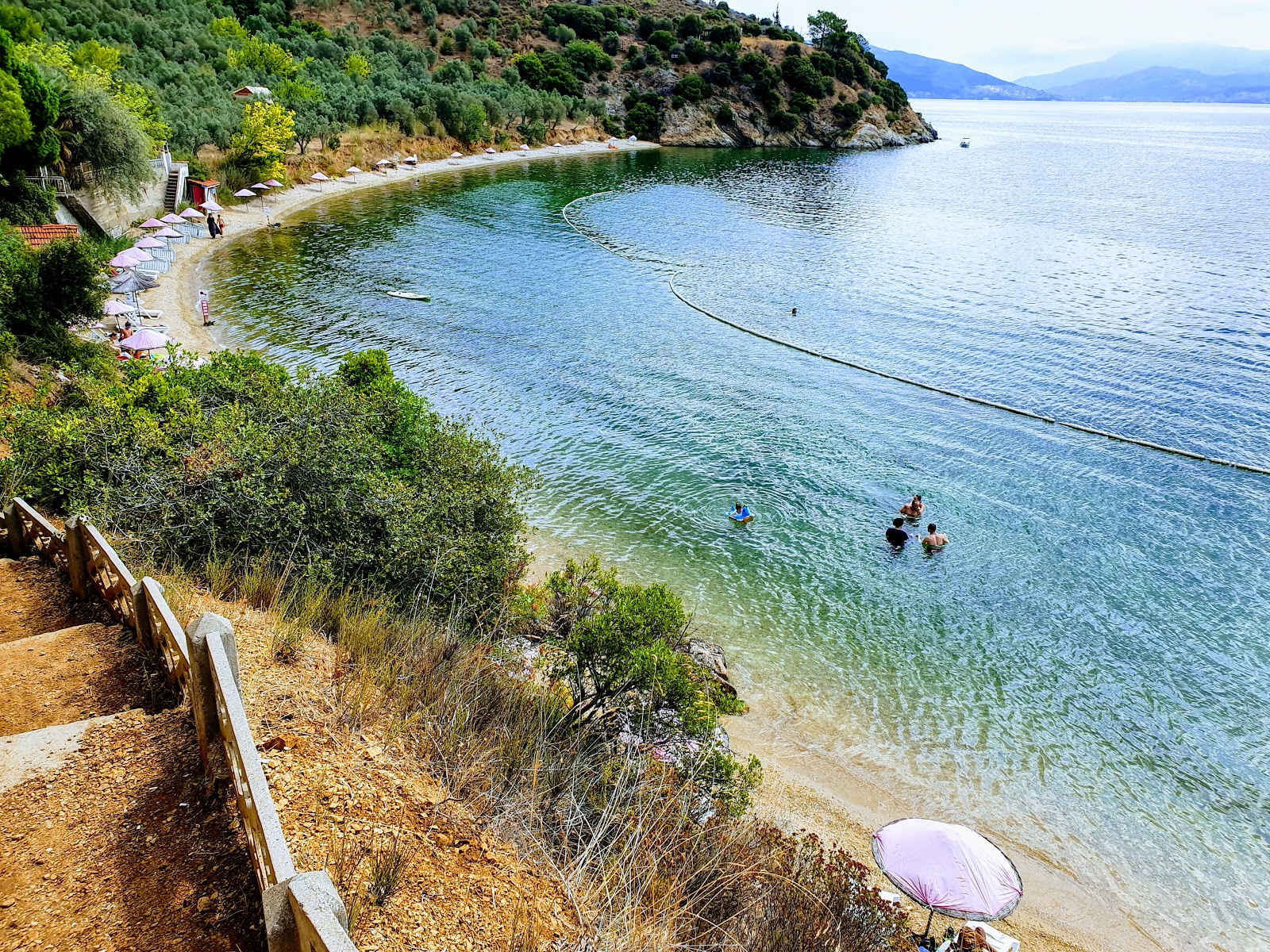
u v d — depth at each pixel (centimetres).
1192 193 8925
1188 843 1284
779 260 5228
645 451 2553
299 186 6781
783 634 1734
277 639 764
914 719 1517
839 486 2367
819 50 13800
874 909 878
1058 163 12206
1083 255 5553
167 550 1047
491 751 691
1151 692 1600
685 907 603
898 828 1085
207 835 473
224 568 989
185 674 579
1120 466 2528
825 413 2873
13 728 597
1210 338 3753
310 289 4134
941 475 2448
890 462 2525
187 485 1124
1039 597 1886
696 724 1001
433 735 681
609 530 2105
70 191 3975
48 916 412
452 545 1227
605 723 1004
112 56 5647
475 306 4012
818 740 1455
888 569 1978
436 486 1365
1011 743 1471
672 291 4428
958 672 1644
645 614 1077
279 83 7662
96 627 757
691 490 2323
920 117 15575
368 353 1958
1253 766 1430
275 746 581
